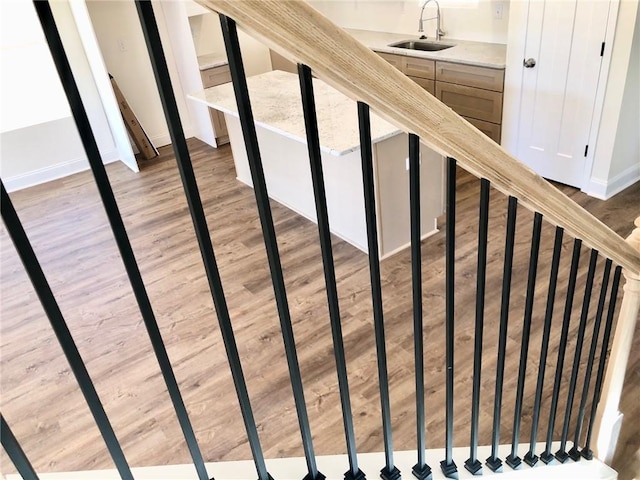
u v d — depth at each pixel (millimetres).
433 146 825
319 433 2227
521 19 3645
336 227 3562
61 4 4488
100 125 5074
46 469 2166
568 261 3127
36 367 2707
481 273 1120
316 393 2416
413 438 2172
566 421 1774
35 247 3814
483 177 906
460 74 4219
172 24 4961
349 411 1071
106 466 2162
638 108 3559
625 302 1549
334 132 2945
